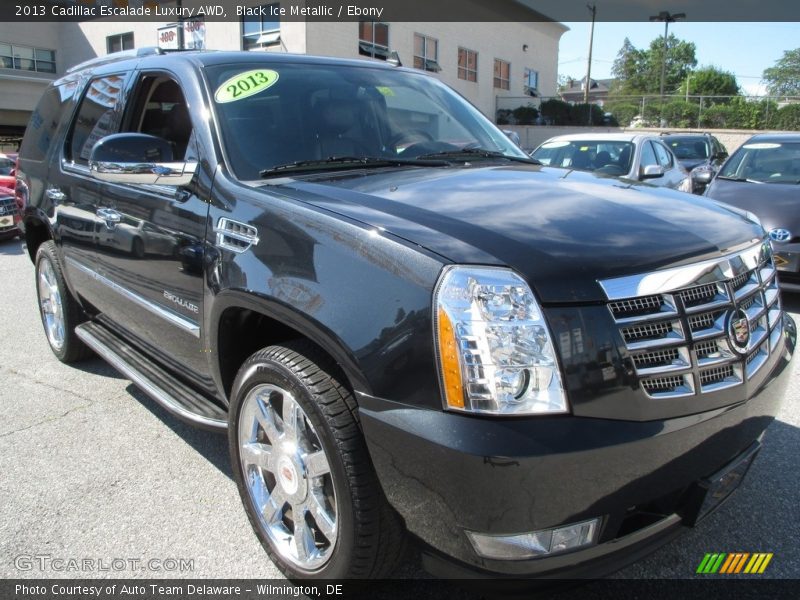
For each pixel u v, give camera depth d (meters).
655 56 84.62
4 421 3.93
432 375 1.89
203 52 3.53
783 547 2.71
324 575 2.30
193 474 3.33
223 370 2.79
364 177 2.79
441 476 1.86
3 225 10.95
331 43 22.34
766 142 7.85
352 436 2.11
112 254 3.53
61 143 4.36
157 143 3.02
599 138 9.60
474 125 3.87
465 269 1.92
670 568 2.59
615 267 1.98
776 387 2.39
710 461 2.12
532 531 1.86
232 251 2.55
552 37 37.97
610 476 1.88
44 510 3.01
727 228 2.41
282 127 3.09
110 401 4.22
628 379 1.92
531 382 1.84
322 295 2.15
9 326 5.97
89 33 27.83
